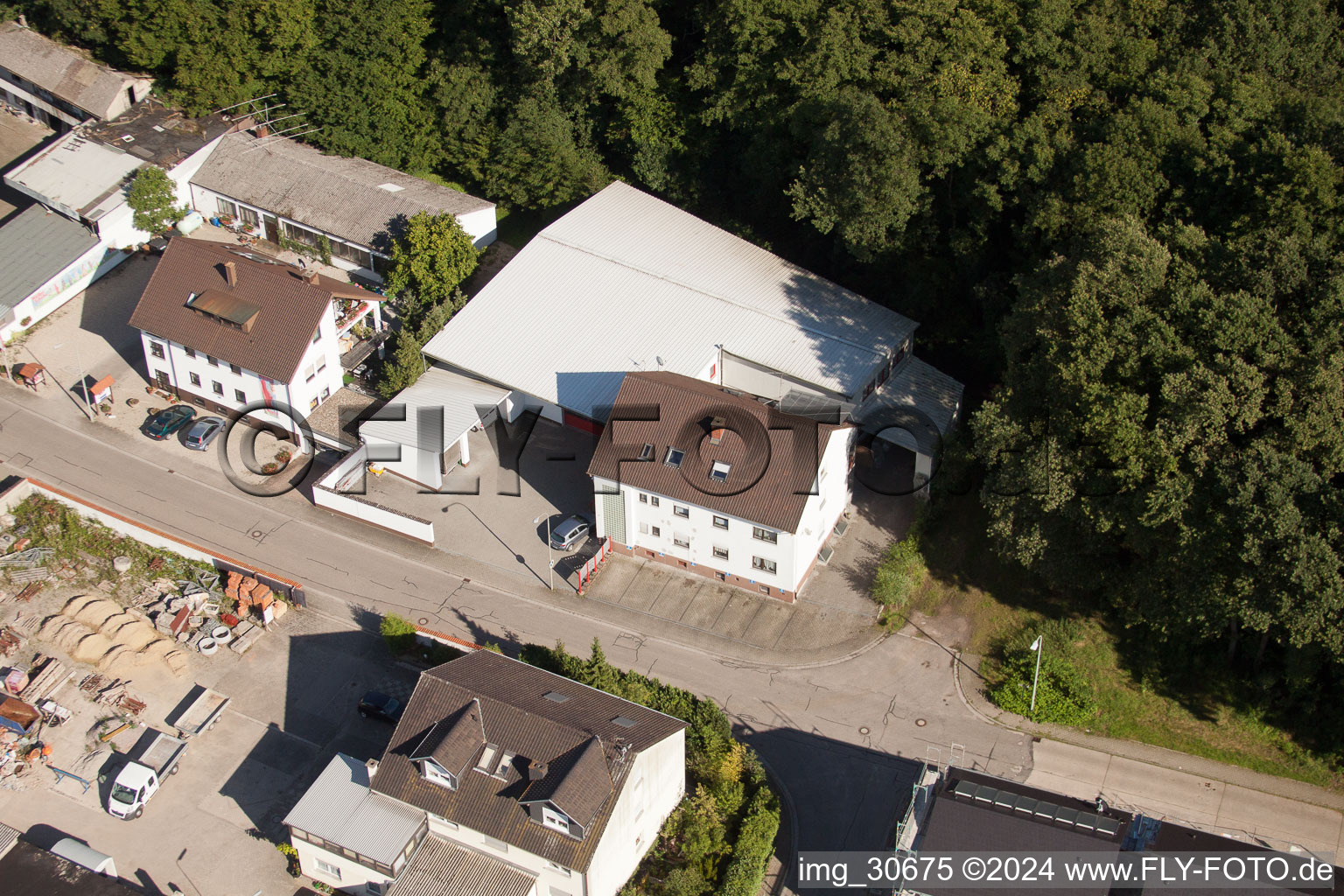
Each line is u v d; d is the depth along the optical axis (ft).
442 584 232.12
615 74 290.56
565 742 176.96
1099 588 223.92
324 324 253.24
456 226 276.41
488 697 183.62
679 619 226.17
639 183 314.76
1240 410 188.65
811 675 216.74
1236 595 188.65
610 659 218.59
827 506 231.09
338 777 187.21
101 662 219.20
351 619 226.58
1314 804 197.88
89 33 333.83
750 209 299.79
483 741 180.14
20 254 289.33
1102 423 197.16
